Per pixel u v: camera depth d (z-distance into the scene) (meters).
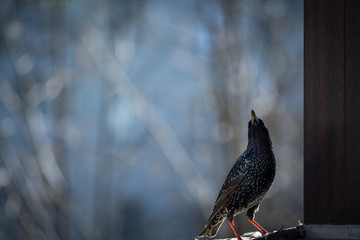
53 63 18.33
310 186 6.10
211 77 17.73
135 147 19.86
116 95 19.34
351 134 5.92
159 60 20.52
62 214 16.22
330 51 6.08
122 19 18.94
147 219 21.61
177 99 20.50
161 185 21.77
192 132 19.73
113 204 20.19
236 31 17.59
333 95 6.04
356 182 5.86
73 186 19.78
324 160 6.04
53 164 16.19
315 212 6.05
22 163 15.81
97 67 18.03
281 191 17.69
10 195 15.47
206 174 18.67
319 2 6.16
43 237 15.37
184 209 21.86
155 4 19.67
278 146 17.48
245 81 17.14
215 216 6.94
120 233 20.45
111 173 19.12
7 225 16.09
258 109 17.23
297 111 18.78
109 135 19.53
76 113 20.05
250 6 18.69
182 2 19.59
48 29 19.03
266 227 17.28
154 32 19.72
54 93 16.89
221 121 16.83
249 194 6.72
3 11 17.12
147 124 17.70
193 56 19.14
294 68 19.27
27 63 16.92
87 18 18.81
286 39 19.64
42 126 16.41
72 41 18.64
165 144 17.38
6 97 16.09
